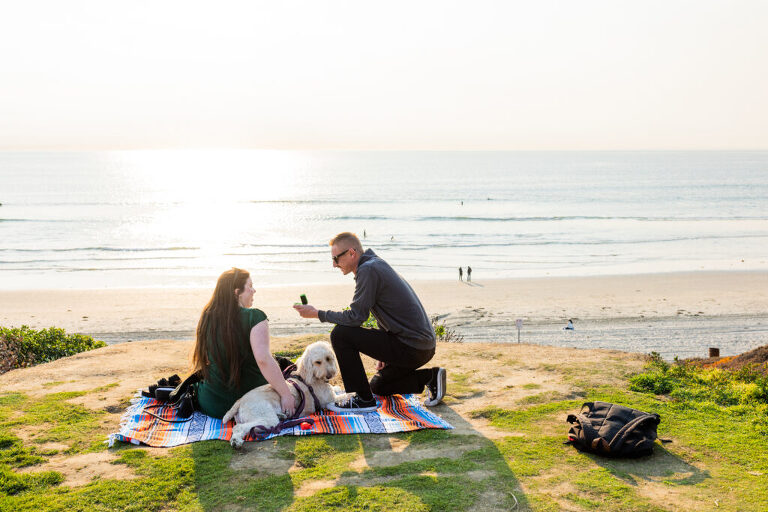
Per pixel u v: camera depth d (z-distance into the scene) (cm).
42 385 583
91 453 409
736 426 470
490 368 658
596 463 396
